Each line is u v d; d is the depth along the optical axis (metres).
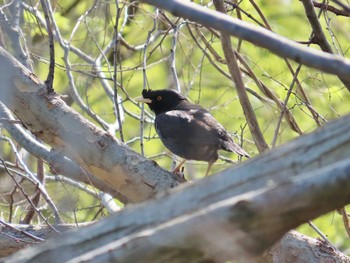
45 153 10.34
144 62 12.20
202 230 4.46
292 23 17.36
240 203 4.41
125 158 9.08
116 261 4.55
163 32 14.89
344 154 4.64
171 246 4.52
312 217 4.44
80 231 4.83
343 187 4.29
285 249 9.51
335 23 16.66
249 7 16.33
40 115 9.16
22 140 10.32
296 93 12.71
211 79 16.55
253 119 10.01
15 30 11.16
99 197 11.30
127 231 4.75
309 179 4.34
